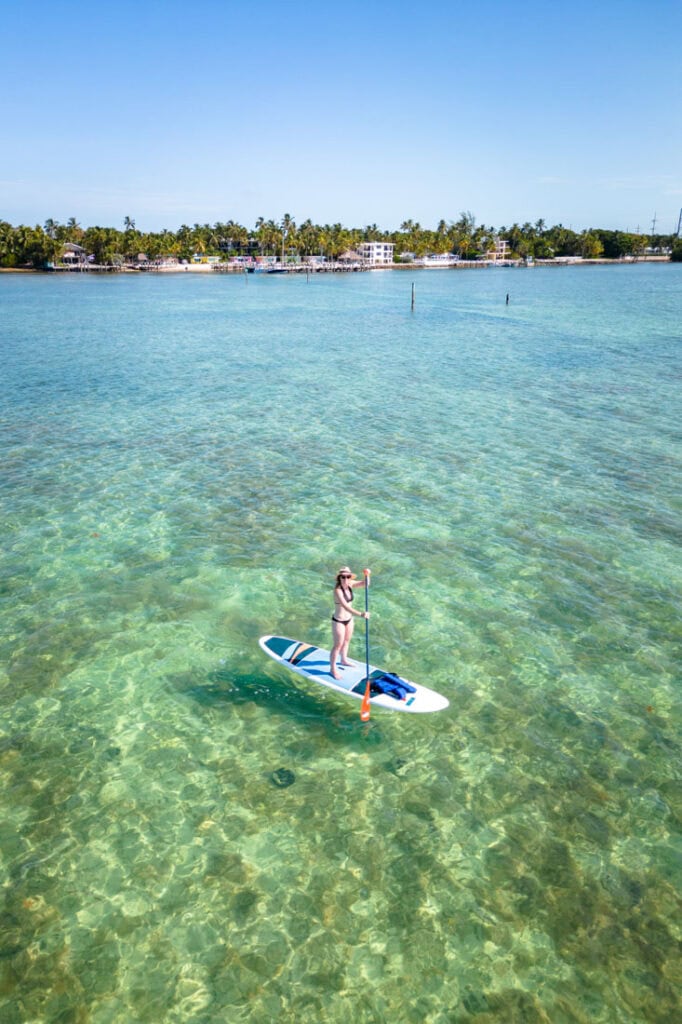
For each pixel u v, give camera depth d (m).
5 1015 7.96
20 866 9.95
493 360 53.22
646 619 16.52
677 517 22.25
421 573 18.77
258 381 44.97
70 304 109.62
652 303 108.25
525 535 21.03
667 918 9.20
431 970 8.54
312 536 21.00
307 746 12.49
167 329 75.25
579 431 32.31
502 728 12.94
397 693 13.38
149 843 10.36
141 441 30.67
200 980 8.40
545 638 15.79
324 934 8.99
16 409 36.53
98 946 8.80
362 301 121.88
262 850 10.24
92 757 12.16
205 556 19.66
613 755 12.23
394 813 10.95
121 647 15.39
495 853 10.20
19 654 15.09
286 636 15.90
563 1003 8.16
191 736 12.72
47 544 20.33
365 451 29.41
